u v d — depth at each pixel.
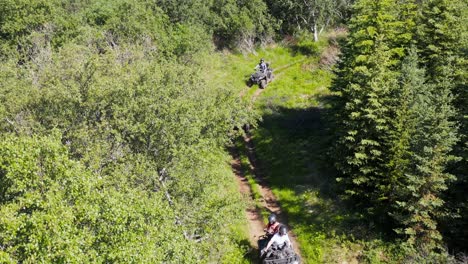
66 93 21.47
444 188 21.52
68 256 11.73
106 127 20.69
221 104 25.06
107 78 23.16
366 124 25.94
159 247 14.20
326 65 50.44
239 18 53.56
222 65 50.19
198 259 16.62
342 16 58.50
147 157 19.88
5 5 40.06
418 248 21.91
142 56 31.94
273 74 51.28
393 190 24.11
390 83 26.09
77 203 13.36
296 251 23.98
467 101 26.22
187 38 40.19
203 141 20.86
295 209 27.50
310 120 39.12
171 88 22.73
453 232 22.31
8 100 22.75
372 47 28.95
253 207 28.16
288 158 33.72
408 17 33.72
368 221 25.08
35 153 14.02
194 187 19.78
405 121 24.03
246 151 36.75
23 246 11.95
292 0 56.03
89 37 36.72
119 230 13.19
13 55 37.50
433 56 29.97
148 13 40.94
